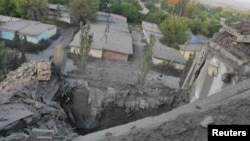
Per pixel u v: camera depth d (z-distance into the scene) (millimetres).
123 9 72812
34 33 43406
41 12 56125
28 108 15172
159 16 73938
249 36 19188
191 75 26344
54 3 69500
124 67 40781
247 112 9836
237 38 19250
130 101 28906
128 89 31000
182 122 10023
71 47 41562
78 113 25047
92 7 59094
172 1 92000
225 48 19938
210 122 9375
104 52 43156
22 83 19891
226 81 18328
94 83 31266
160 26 62375
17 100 15953
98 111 26375
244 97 11039
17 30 43625
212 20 78812
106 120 26188
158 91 31297
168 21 58469
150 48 34312
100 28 55625
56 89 23422
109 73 36875
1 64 30344
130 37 54094
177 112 12273
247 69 17312
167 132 9742
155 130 10023
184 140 9227
